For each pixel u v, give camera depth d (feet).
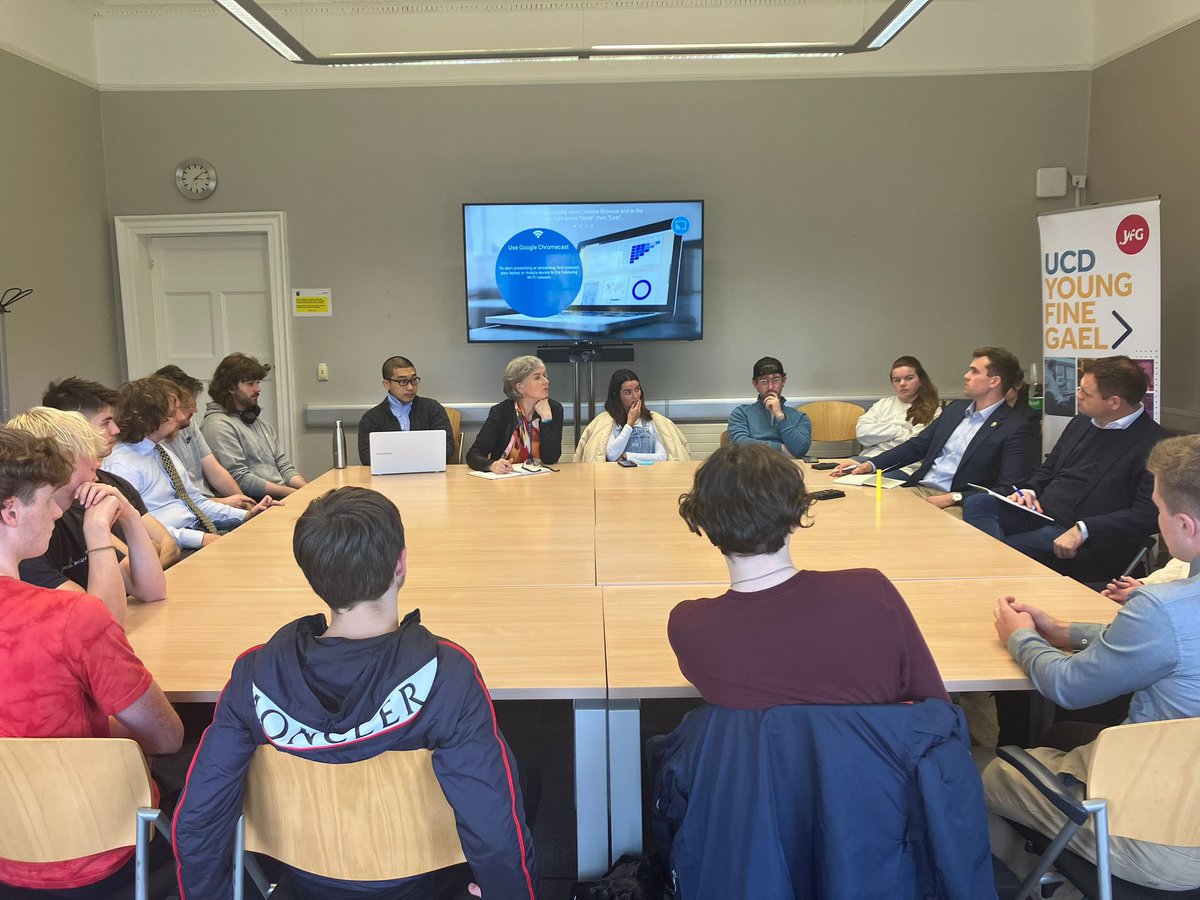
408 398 14.94
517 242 17.28
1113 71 16.48
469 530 8.98
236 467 12.92
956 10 17.15
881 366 18.17
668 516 9.59
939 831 3.85
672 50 12.74
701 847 4.10
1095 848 4.47
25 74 15.23
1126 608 4.60
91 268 17.24
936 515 9.52
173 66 17.37
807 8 17.04
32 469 4.42
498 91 17.44
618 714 5.09
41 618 4.26
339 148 17.60
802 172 17.62
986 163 17.54
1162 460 4.66
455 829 4.07
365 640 3.79
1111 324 14.19
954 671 5.14
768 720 3.95
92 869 4.37
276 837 4.10
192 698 5.07
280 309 17.95
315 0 16.85
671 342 18.11
